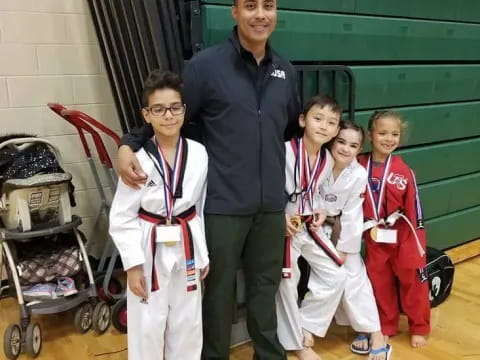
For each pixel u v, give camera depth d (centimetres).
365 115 272
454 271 312
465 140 344
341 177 220
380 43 273
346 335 247
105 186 317
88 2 260
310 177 212
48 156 251
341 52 255
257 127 183
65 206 252
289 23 230
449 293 288
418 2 288
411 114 299
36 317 272
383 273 240
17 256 249
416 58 297
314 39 242
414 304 236
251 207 186
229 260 190
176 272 180
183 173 178
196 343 187
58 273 248
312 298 226
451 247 350
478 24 334
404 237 234
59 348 238
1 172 247
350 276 229
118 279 290
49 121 295
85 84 303
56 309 239
